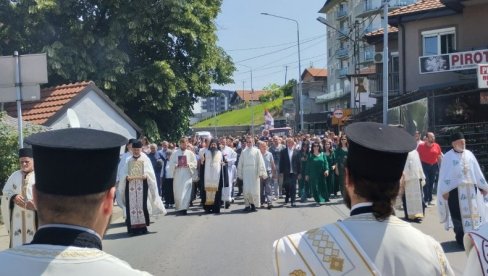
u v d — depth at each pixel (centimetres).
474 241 251
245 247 1034
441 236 1074
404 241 240
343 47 7456
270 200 1623
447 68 2308
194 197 1802
